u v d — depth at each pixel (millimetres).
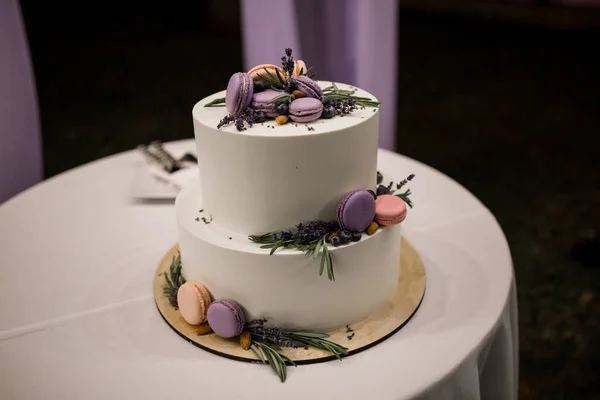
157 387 642
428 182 1060
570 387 1249
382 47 1398
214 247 664
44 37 3289
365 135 660
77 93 2689
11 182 1271
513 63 2842
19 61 1218
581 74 2699
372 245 682
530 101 2504
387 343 693
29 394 637
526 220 1794
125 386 645
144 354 689
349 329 705
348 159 651
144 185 1062
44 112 2521
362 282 693
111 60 3025
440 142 2246
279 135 612
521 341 1374
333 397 620
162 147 1166
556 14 3057
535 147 2182
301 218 663
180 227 714
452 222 941
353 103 685
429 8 3422
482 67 2822
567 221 1783
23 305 776
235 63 2949
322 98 670
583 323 1415
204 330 707
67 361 682
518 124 2340
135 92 2693
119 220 975
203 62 2977
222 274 676
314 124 644
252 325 687
